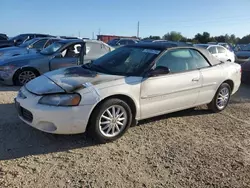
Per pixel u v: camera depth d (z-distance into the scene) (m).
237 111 6.09
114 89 4.04
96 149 3.93
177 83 4.78
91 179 3.18
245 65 9.57
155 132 4.63
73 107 3.77
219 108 5.82
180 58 4.99
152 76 4.43
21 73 7.75
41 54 8.23
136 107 4.34
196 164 3.63
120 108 4.15
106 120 4.07
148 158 3.73
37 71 7.90
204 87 5.29
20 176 3.16
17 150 3.78
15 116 5.05
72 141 4.12
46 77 4.46
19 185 2.99
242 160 3.80
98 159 3.65
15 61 7.70
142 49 5.01
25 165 3.40
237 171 3.51
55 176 3.21
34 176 3.18
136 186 3.09
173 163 3.62
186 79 4.92
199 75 5.14
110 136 4.13
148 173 3.36
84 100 3.81
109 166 3.48
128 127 4.32
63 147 3.93
